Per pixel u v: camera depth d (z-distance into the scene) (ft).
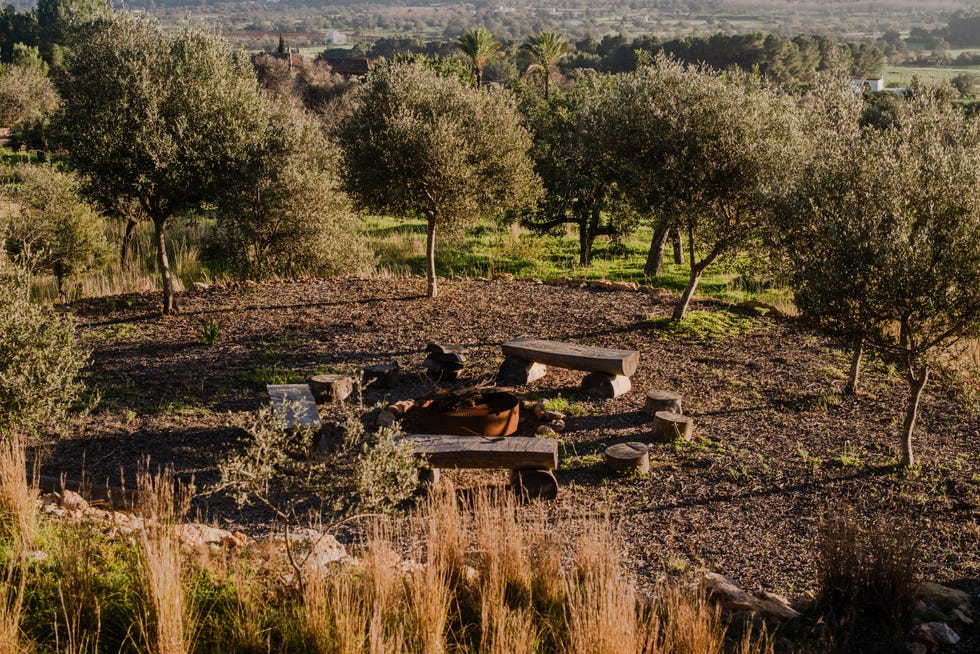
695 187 37.52
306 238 54.39
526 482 23.71
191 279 62.18
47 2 359.46
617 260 74.18
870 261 22.25
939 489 23.80
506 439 24.86
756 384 34.04
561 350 33.88
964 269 21.40
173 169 39.60
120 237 78.18
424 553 19.65
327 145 59.21
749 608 16.57
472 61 167.02
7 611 12.66
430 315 45.01
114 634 13.53
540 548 17.34
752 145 35.35
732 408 31.30
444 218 46.68
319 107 157.38
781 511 22.76
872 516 22.09
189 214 52.26
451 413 28.02
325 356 38.34
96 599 13.35
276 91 153.79
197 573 15.71
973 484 24.02
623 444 26.13
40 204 56.54
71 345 22.16
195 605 14.53
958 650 15.17
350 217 58.85
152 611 13.57
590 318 44.14
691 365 36.58
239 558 17.17
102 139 38.14
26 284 22.11
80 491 23.24
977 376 30.48
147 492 17.99
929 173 22.97
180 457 27.02
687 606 14.11
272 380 34.88
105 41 39.73
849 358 37.17
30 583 14.56
